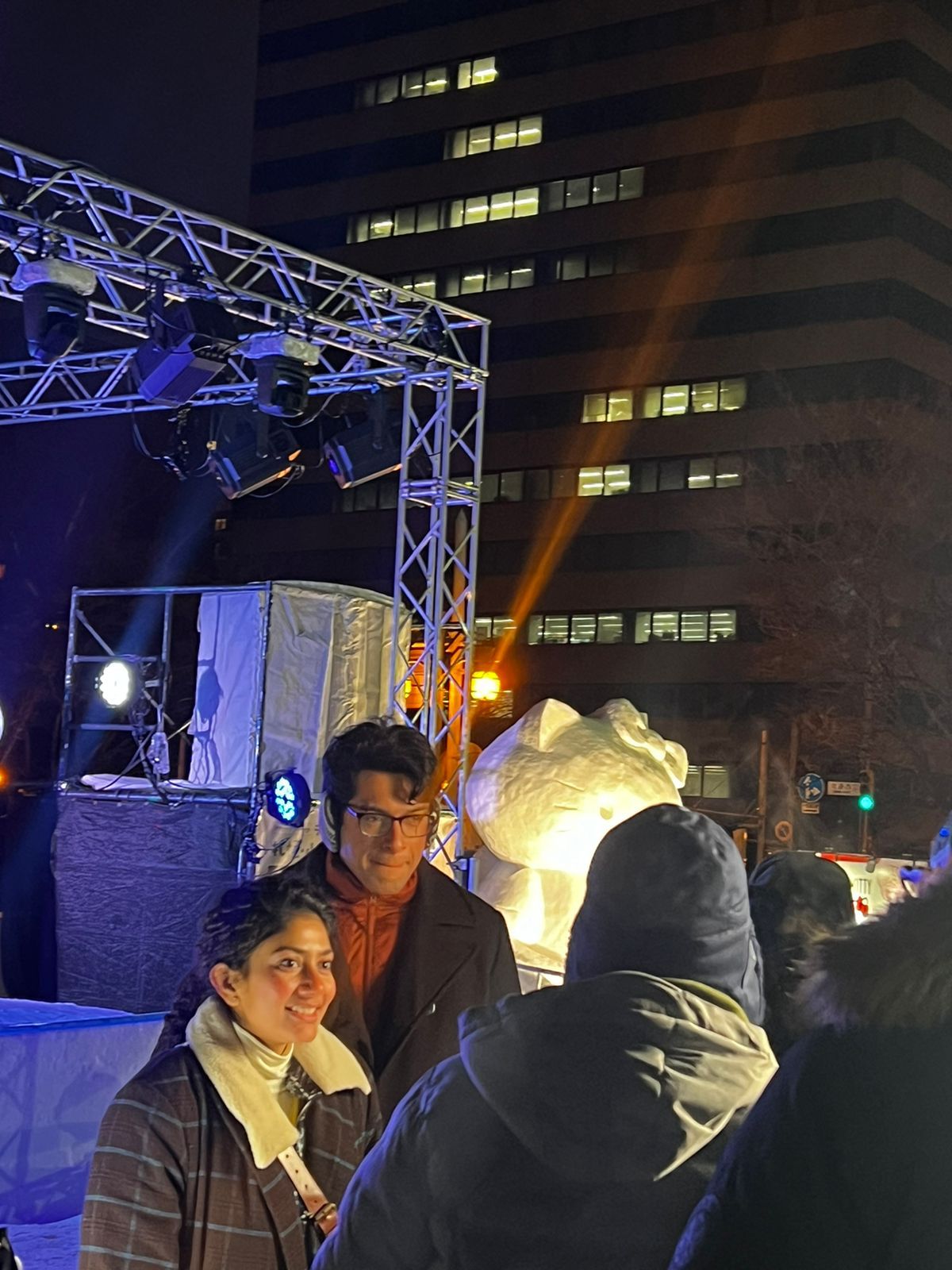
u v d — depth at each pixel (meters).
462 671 10.38
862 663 31.02
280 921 2.45
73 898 10.18
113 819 10.12
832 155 42.53
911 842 32.22
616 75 46.38
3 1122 5.05
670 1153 1.74
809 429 37.66
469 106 49.16
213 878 9.63
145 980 9.82
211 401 10.65
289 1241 2.39
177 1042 2.60
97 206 8.18
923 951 1.48
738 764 41.31
